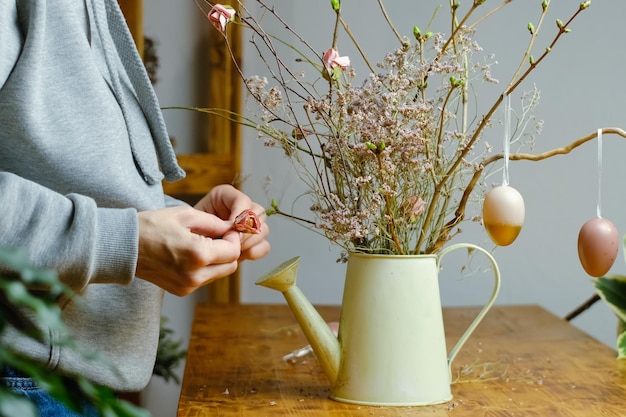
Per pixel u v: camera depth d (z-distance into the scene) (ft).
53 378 1.83
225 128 7.97
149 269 3.55
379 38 8.14
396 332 3.96
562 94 8.05
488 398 4.13
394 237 3.93
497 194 3.85
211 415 3.85
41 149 3.57
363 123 3.87
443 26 8.11
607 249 3.85
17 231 3.31
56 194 3.40
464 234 8.17
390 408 3.95
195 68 8.29
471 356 5.08
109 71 3.92
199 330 5.90
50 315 1.82
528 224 8.16
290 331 5.82
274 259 8.36
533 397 4.15
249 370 4.69
